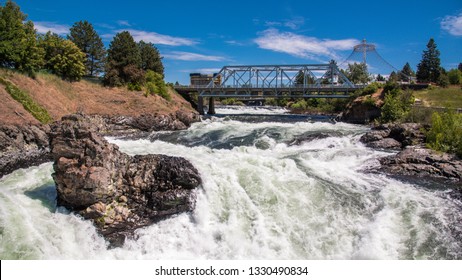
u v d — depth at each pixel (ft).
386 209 56.85
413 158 81.56
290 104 387.34
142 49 285.23
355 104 191.52
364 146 108.27
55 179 50.70
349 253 47.26
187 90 302.25
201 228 51.60
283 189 61.57
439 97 197.36
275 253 47.42
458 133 87.61
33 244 42.52
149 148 108.27
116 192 53.16
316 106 332.39
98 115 165.89
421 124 112.37
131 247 47.57
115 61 233.55
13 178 69.46
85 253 45.03
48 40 201.05
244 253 47.62
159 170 56.59
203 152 97.76
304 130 140.77
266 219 53.72
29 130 111.45
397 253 46.60
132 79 233.14
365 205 58.18
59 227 47.67
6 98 132.36
